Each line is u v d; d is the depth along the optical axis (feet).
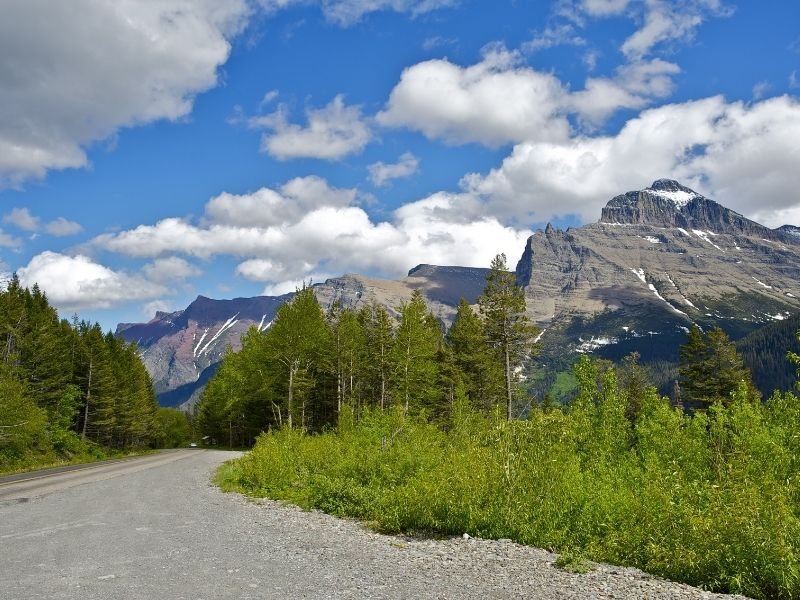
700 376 171.53
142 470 103.71
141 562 29.68
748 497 31.45
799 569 27.53
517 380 147.74
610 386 56.29
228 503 58.34
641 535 33.99
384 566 31.14
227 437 306.55
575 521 38.52
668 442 49.49
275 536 39.55
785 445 41.16
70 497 60.03
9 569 27.76
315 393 224.53
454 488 43.32
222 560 30.76
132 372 285.84
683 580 30.40
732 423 47.37
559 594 26.76
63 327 237.66
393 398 177.17
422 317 175.94
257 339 209.36
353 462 60.49
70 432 187.62
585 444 51.39
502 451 44.16
